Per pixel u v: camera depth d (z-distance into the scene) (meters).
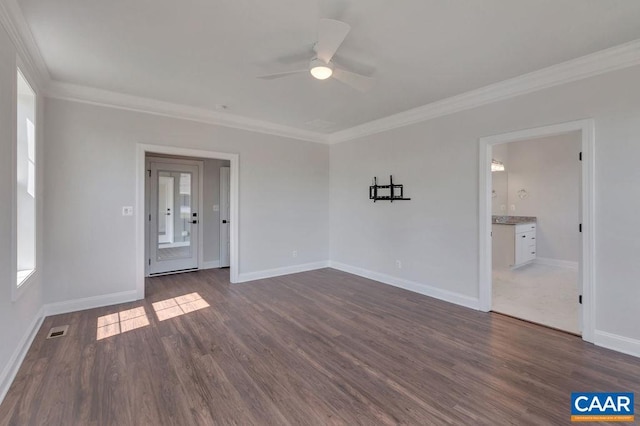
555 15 2.09
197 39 2.42
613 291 2.60
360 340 2.80
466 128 3.64
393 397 2.00
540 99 3.01
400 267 4.46
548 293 4.21
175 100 3.83
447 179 3.85
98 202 3.57
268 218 5.01
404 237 4.40
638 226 2.48
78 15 2.10
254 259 4.88
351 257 5.32
